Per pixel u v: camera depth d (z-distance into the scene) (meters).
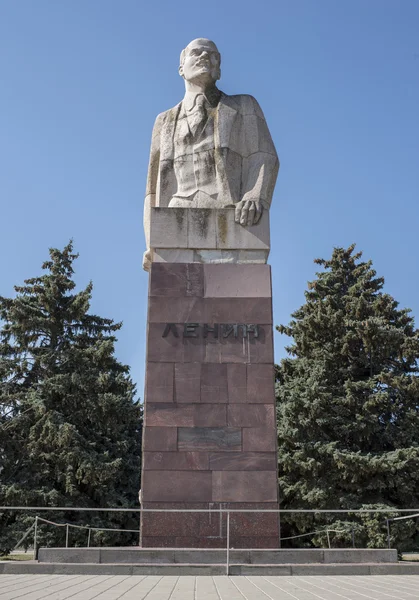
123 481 28.44
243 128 12.95
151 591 7.07
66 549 9.45
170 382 10.84
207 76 13.14
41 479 22.78
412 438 23.89
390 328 25.11
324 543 21.67
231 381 10.89
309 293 27.95
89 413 23.98
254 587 7.52
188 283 11.55
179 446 10.45
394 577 8.71
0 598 6.39
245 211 12.09
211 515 10.04
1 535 21.30
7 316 24.97
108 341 24.36
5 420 24.05
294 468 22.80
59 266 26.17
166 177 12.85
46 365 24.17
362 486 22.28
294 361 26.67
